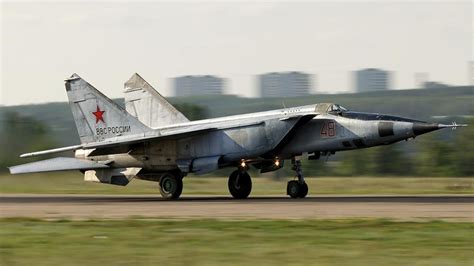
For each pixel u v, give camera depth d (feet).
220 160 429.38
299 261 214.28
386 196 442.09
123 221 304.30
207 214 329.72
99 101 462.19
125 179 458.09
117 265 211.00
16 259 222.48
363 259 216.54
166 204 391.86
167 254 226.79
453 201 379.96
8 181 646.33
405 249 232.12
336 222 289.53
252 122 426.10
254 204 377.71
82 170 465.47
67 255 227.61
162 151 443.73
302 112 424.46
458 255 222.28
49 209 371.15
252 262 213.25
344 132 411.54
